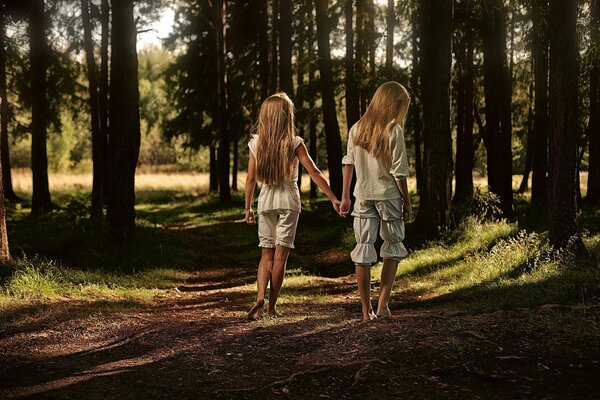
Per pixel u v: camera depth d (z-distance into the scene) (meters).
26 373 4.06
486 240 12.05
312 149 31.94
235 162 36.72
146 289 10.01
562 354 3.84
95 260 11.75
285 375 3.78
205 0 31.91
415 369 3.69
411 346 4.10
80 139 74.00
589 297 5.84
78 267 11.05
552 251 8.77
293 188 5.75
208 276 12.52
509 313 5.00
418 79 22.33
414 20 16.78
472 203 14.90
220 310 7.57
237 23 32.12
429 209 13.48
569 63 8.58
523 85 25.09
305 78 32.28
